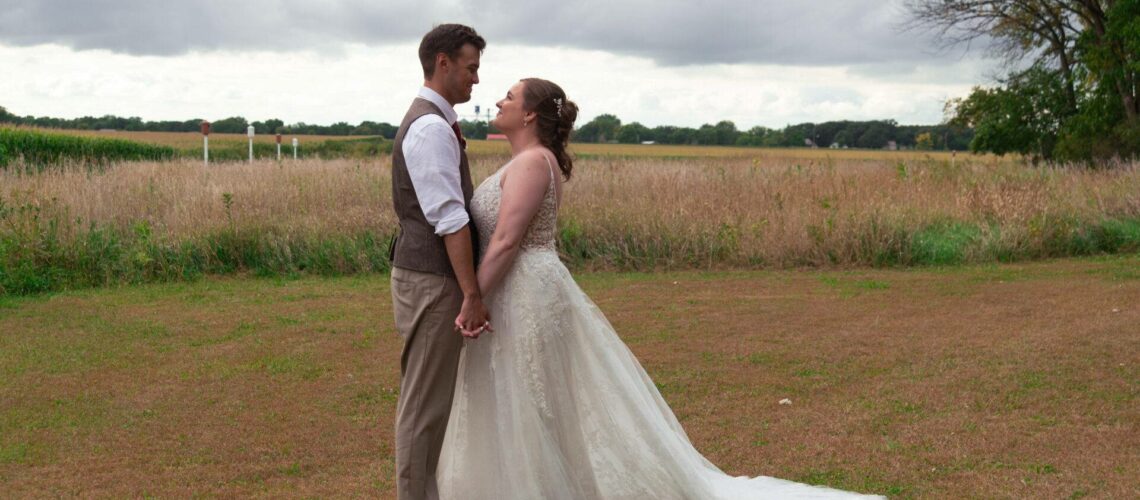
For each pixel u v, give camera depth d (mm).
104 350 7016
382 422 5262
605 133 70250
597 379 3764
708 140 69812
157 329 7773
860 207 12773
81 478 4375
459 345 3559
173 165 17719
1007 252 11891
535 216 3689
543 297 3664
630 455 3744
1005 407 5250
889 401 5457
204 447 4832
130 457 4680
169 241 10984
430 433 3543
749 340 7215
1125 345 6602
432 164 3383
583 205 12914
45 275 9945
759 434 4918
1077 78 29234
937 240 12062
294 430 5117
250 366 6543
